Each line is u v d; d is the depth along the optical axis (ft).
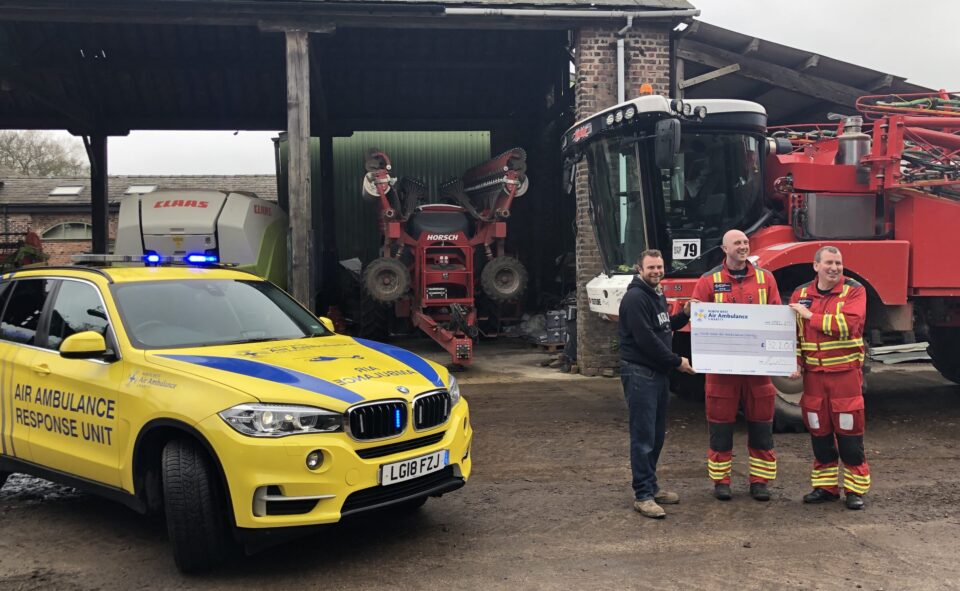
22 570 13.51
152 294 15.87
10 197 91.91
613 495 17.76
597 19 36.86
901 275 24.70
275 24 35.17
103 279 15.88
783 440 23.40
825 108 46.14
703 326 16.87
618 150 26.53
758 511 16.52
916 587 12.43
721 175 25.66
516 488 18.38
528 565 13.50
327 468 12.32
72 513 16.87
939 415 27.27
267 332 16.31
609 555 13.94
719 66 40.60
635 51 37.22
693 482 18.85
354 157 68.69
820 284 16.88
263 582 12.84
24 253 51.42
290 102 35.22
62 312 16.22
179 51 54.39
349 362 14.48
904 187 24.84
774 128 30.83
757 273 17.42
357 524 15.80
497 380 35.68
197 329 15.43
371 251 68.59
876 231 25.85
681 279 25.38
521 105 61.87
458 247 42.52
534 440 23.49
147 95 59.11
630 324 16.06
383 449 13.10
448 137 69.62
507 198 42.65
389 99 61.41
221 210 39.73
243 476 12.07
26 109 58.95
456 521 15.94
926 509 16.60
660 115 24.56
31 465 16.02
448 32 54.08
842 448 16.72
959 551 14.03
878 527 15.42
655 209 25.46
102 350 14.12
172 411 12.78
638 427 16.26
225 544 13.10
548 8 36.14
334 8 34.83
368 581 12.83
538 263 59.52
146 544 14.82
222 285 17.25
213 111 61.11
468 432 15.23
